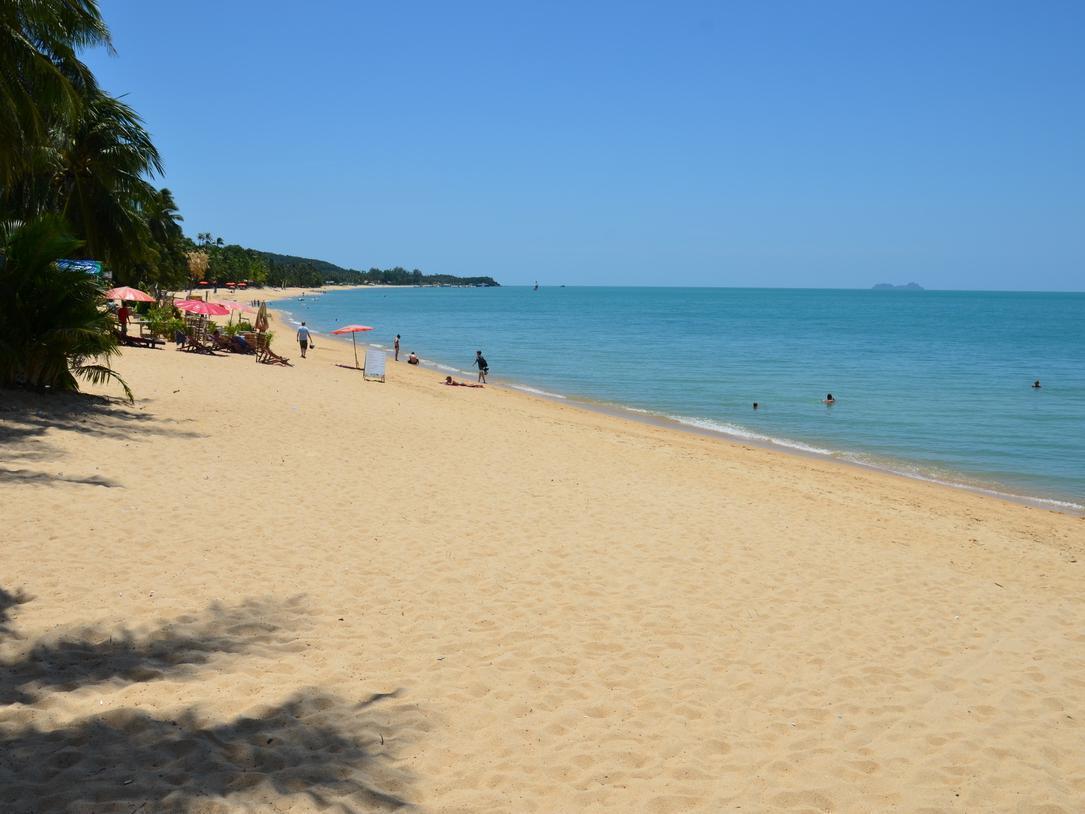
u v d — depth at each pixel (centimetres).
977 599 860
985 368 4441
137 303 3725
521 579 785
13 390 1405
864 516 1295
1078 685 631
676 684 576
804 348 5747
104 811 361
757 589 821
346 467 1223
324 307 11850
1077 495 1777
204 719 461
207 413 1565
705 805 419
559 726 496
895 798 442
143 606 622
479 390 2956
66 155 2342
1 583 634
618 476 1391
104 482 970
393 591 717
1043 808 441
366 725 473
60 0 1410
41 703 461
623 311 12688
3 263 1424
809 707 555
